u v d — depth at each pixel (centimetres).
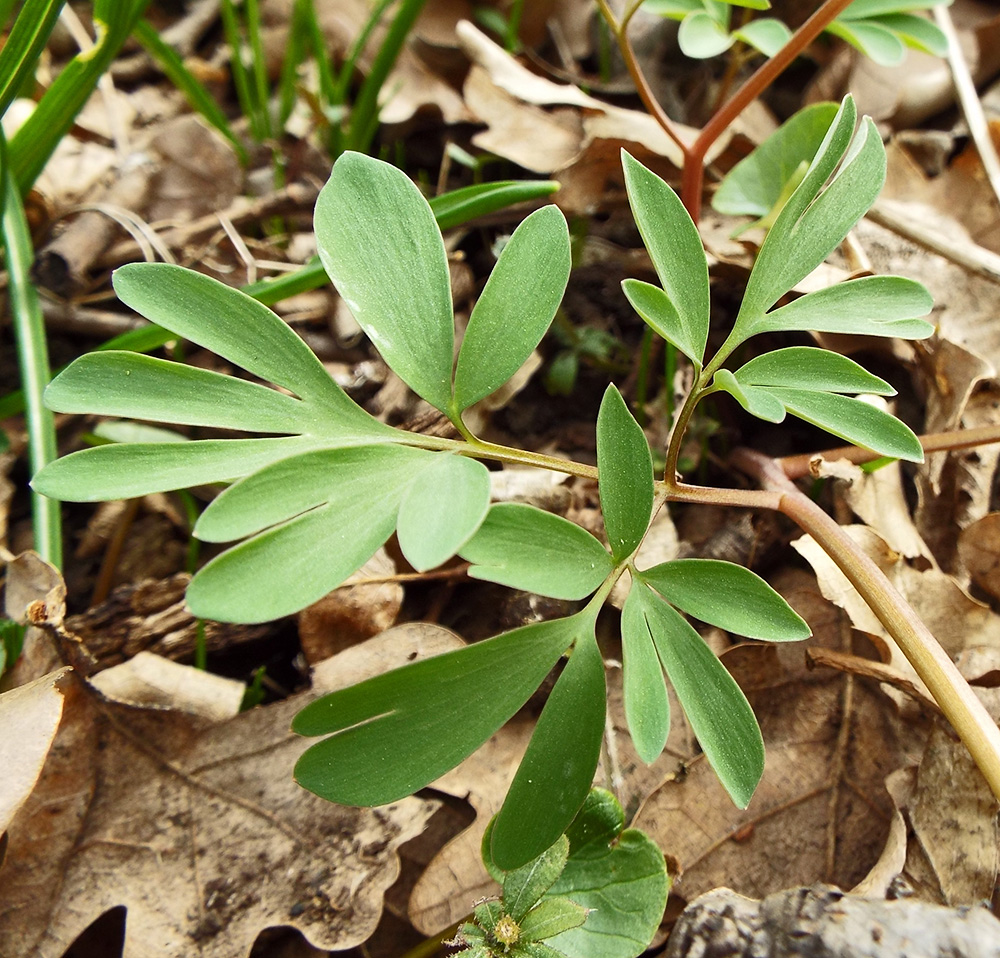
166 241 24
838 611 18
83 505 21
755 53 23
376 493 13
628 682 13
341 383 21
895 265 22
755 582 13
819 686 17
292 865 16
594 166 23
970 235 23
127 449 13
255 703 18
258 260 24
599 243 24
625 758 17
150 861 16
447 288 14
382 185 13
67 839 16
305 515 12
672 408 21
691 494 16
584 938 14
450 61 27
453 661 13
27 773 14
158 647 18
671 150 23
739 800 13
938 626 18
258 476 12
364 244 13
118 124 27
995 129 24
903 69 25
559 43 28
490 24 27
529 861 13
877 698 17
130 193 25
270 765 16
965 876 15
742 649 17
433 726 13
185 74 24
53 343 22
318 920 15
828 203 15
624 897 14
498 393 21
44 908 15
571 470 14
